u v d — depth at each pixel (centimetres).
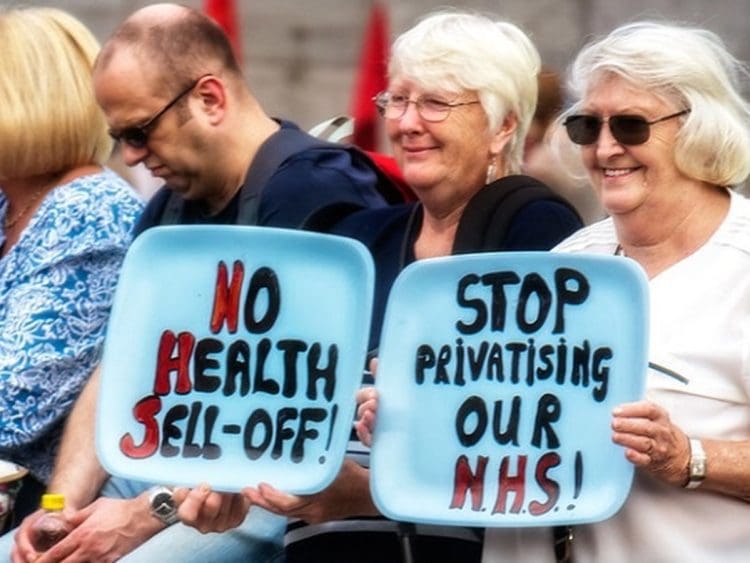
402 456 1204
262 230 1226
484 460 1195
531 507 1185
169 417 1226
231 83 1445
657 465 1157
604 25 3353
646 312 1173
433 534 1288
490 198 1335
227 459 1220
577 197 1633
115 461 1222
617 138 1204
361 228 1381
